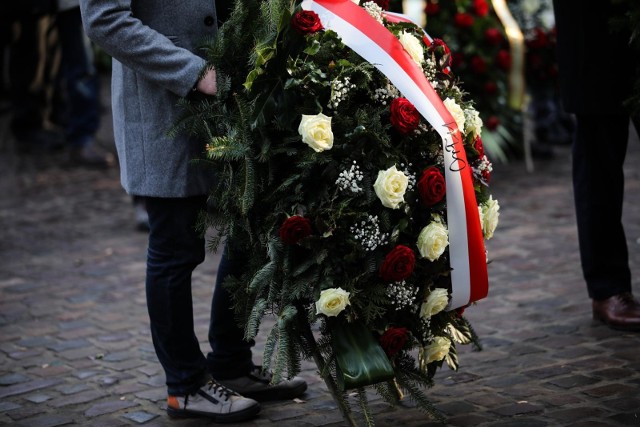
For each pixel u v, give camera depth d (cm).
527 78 844
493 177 811
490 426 348
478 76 795
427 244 311
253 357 433
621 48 430
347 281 310
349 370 310
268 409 380
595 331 450
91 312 518
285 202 316
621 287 454
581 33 435
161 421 371
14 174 880
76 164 918
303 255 316
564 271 553
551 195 741
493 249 607
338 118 311
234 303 358
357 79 313
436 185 311
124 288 560
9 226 713
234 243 341
